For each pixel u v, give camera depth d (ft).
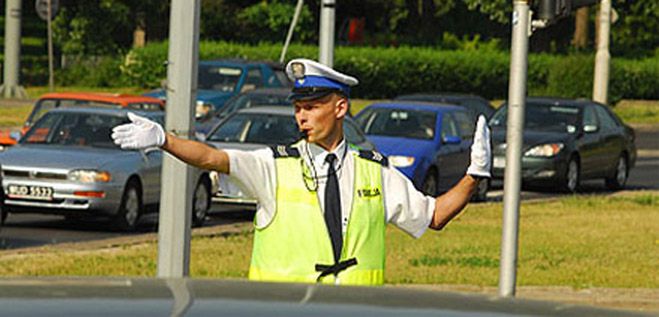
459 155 153.99
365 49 365.40
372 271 39.09
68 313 16.49
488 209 139.54
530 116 171.53
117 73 346.74
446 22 496.23
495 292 86.02
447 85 377.71
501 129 170.40
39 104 141.18
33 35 363.76
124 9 358.43
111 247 101.30
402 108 153.69
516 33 66.74
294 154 39.04
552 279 91.50
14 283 18.30
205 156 37.81
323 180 38.83
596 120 174.09
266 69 213.66
